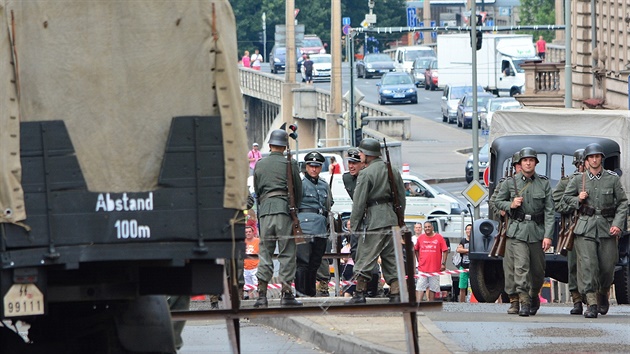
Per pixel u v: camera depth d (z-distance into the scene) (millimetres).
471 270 51094
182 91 24203
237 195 24047
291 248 38031
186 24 24219
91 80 23891
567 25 103750
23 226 23234
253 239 51062
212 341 36188
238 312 29031
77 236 23484
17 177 23312
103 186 23750
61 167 23562
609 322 39156
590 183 40625
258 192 38344
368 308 29156
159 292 24328
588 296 40562
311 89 183125
